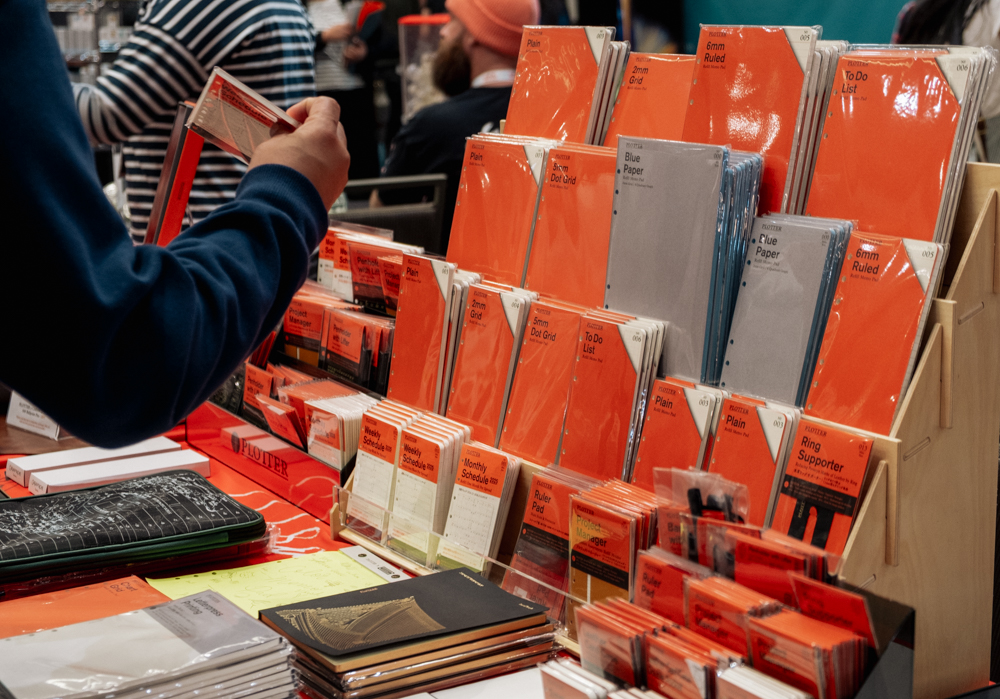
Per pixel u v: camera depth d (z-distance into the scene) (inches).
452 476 55.6
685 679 37.5
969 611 48.3
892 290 42.2
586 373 50.8
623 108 57.2
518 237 58.7
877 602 36.1
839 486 41.4
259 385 68.9
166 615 42.2
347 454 60.9
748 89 49.0
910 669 37.0
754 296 46.2
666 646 38.2
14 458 70.3
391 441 57.4
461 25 141.5
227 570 54.7
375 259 66.9
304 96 97.5
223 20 87.7
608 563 45.6
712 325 47.6
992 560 49.1
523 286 58.4
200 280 26.8
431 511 55.1
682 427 46.6
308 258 30.6
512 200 59.2
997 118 87.3
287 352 74.3
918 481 42.7
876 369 42.2
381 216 130.0
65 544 51.4
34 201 22.8
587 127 57.6
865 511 40.4
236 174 93.7
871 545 41.2
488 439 56.9
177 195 62.1
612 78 57.7
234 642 38.9
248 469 71.2
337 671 39.9
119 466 67.9
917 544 43.6
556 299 56.1
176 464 69.8
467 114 142.5
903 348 41.6
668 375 49.5
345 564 55.2
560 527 49.1
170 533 54.0
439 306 59.7
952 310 41.3
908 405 40.9
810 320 44.1
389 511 57.2
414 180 134.3
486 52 141.3
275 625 43.6
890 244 42.6
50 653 37.9
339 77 181.2
